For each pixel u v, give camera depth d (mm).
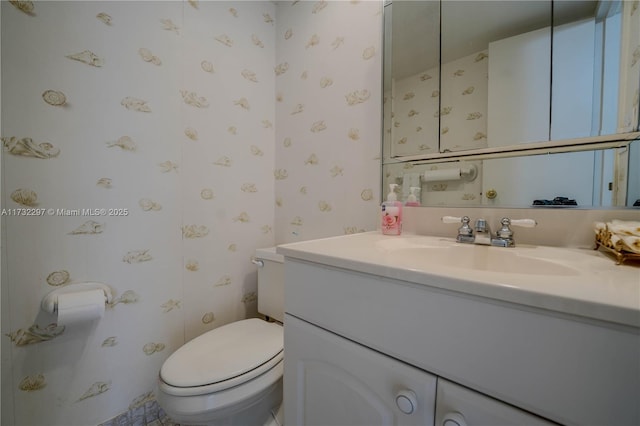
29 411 876
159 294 1128
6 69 811
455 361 448
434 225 961
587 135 725
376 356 540
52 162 889
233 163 1345
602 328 341
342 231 1230
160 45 1104
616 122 688
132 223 1054
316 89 1309
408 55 1026
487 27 881
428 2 987
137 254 1067
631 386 328
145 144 1075
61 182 906
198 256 1238
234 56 1333
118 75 1007
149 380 1107
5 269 828
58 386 922
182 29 1162
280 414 1039
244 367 854
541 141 786
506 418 401
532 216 791
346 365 588
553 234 759
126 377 1053
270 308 1222
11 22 815
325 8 1262
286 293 723
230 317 1354
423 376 480
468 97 913
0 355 822
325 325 632
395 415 517
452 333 449
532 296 375
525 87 814
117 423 1035
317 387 650
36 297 875
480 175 890
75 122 926
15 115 828
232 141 1338
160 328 1133
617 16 689
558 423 372
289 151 1438
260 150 1450
